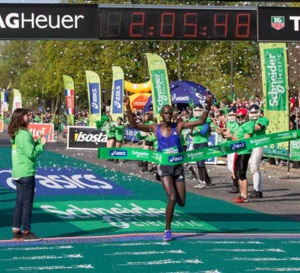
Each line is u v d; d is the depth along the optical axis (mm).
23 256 10164
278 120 21859
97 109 36062
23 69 77188
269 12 13398
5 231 12344
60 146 41062
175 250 10586
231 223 13352
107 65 43312
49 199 16422
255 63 38062
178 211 14820
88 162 28359
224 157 29531
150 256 10141
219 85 35750
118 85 32656
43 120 57562
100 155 11344
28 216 11438
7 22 12805
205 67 37531
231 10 13328
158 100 27750
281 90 21781
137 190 18469
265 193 18062
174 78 40906
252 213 14633
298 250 10648
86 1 41219
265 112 21875
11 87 98812
